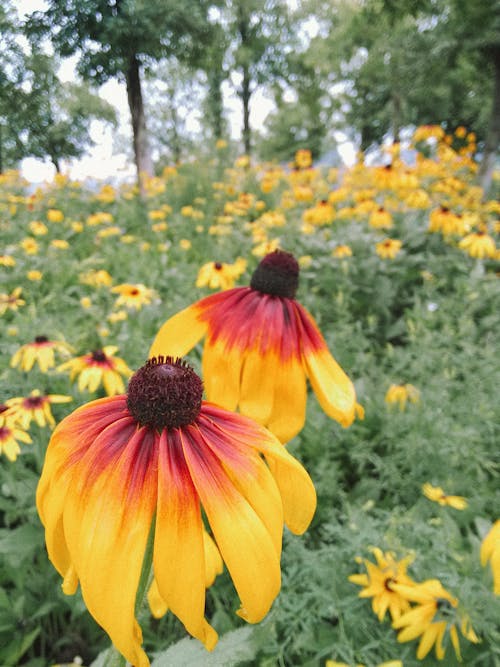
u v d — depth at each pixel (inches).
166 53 387.9
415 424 108.6
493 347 139.0
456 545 81.6
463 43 368.2
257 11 624.1
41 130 475.5
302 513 34.3
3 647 74.4
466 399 120.1
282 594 71.1
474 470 107.0
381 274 200.5
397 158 305.4
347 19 549.0
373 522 78.7
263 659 64.9
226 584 80.7
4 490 84.7
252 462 31.7
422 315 160.1
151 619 80.0
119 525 26.9
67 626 80.5
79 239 276.2
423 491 91.5
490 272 201.9
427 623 66.2
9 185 404.2
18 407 85.7
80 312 164.1
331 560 77.6
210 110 713.6
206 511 27.9
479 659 68.2
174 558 26.3
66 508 28.5
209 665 41.9
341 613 72.6
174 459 29.9
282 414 50.9
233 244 249.8
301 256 210.8
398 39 465.7
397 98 590.9
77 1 322.0
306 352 52.9
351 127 777.6
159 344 54.6
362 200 255.4
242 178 393.7
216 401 51.1
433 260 202.2
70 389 107.9
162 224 278.1
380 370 140.6
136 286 154.3
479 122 549.6
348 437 113.0
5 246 233.3
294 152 875.4
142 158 416.2
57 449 32.5
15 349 117.3
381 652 68.6
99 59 354.3
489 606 63.8
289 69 712.4
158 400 31.3
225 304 55.5
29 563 80.6
